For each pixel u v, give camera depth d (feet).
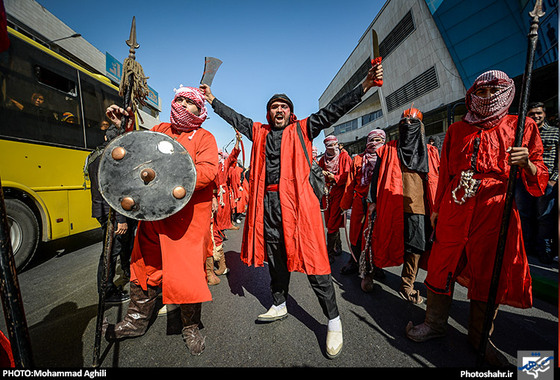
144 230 5.49
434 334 5.90
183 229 5.29
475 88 5.25
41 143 11.70
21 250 10.66
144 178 4.34
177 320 6.77
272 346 5.72
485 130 5.24
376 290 8.76
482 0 42.19
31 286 9.22
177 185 4.55
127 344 5.75
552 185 10.33
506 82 4.94
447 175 6.07
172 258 5.13
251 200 6.52
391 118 69.67
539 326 6.49
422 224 7.74
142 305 5.85
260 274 10.32
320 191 6.07
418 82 56.85
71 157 13.19
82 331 6.31
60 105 12.75
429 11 49.16
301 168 5.89
